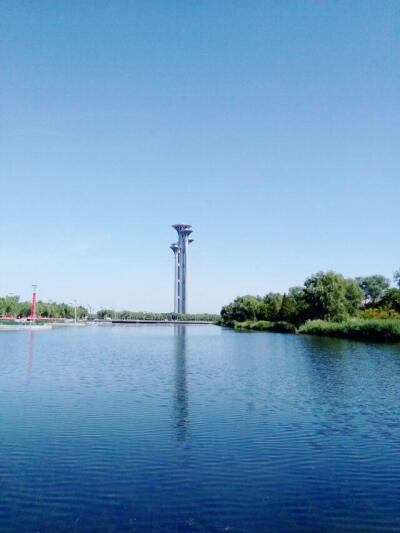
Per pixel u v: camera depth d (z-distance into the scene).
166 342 97.00
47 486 16.62
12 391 35.16
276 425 24.98
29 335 126.38
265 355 64.75
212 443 21.64
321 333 111.31
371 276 178.50
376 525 14.01
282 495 16.03
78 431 23.56
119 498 15.69
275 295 169.62
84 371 47.50
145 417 26.66
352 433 23.48
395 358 59.19
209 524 13.97
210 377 42.88
